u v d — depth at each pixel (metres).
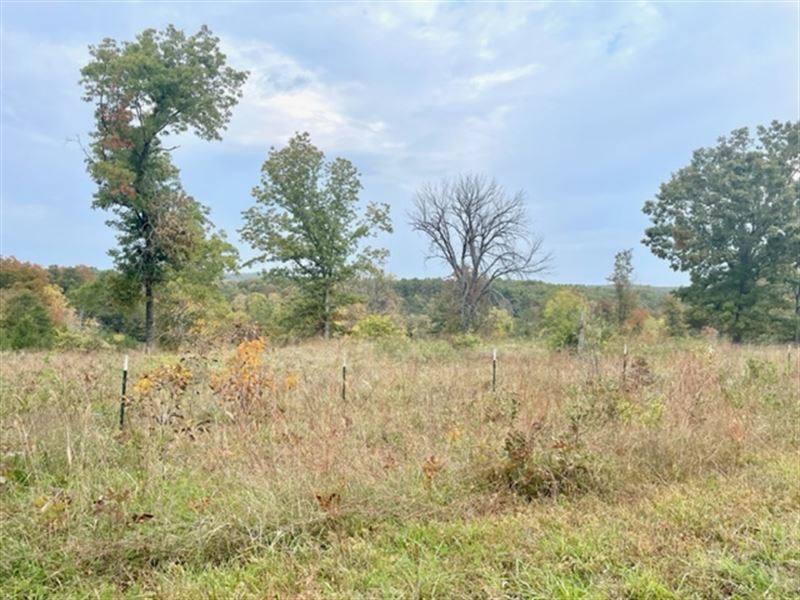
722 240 28.19
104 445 4.39
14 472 3.87
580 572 2.72
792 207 26.83
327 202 26.05
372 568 2.82
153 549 2.96
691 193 28.73
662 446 4.54
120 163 20.27
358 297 27.84
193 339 10.32
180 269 21.77
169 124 21.78
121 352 15.52
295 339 22.00
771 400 6.79
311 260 26.20
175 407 5.20
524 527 3.26
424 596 2.55
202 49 21.84
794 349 15.87
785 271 27.22
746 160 27.58
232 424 5.41
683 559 2.77
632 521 3.31
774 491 3.78
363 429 5.45
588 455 4.15
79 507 3.29
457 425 5.46
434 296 38.91
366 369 9.59
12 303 18.94
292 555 2.97
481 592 2.57
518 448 4.07
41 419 4.85
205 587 2.66
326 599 2.53
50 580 2.74
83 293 21.53
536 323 30.14
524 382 7.43
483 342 19.70
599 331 14.49
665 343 16.33
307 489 3.62
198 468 4.14
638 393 6.42
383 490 3.67
